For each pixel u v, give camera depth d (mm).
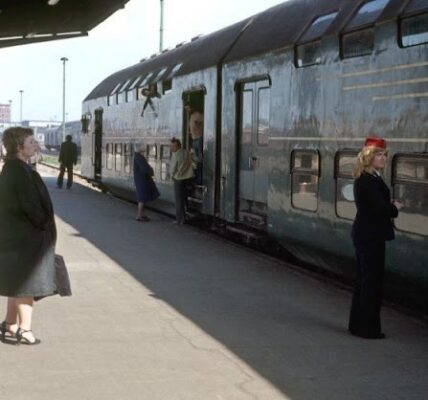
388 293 8516
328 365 6293
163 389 5602
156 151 18141
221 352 6613
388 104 8086
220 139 13758
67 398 5363
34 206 6355
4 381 5715
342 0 9742
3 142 6500
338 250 9219
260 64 11695
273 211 11125
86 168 28406
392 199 7918
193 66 15320
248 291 9320
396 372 6137
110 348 6656
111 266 10930
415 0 7785
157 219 17344
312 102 9898
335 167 9227
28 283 6441
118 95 22703
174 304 8516
